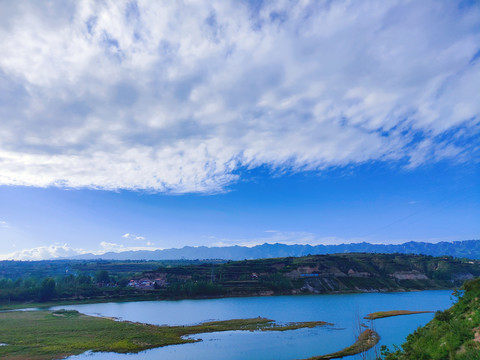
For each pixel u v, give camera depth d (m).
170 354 86.19
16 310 175.00
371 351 84.75
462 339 31.66
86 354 85.12
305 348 91.44
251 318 145.38
